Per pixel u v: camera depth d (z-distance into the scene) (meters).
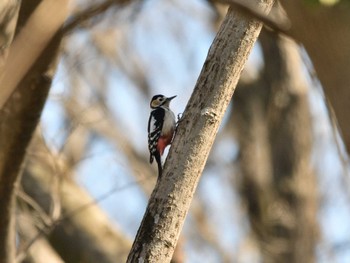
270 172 20.94
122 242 14.05
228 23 7.32
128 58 21.34
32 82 7.99
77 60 13.75
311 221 20.39
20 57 3.13
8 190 9.60
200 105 7.24
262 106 20.75
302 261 20.20
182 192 7.11
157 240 7.02
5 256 10.30
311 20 2.85
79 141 16.34
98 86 19.58
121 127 19.47
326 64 2.83
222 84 7.24
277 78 20.41
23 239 12.98
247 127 21.00
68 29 3.22
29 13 7.61
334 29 2.82
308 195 20.42
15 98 8.31
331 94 2.83
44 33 3.16
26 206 12.74
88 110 15.00
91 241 13.77
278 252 20.38
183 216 7.11
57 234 13.68
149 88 21.41
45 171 13.41
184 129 7.24
